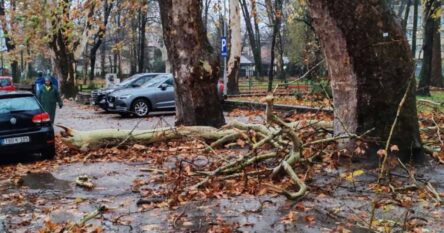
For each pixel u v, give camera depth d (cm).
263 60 8475
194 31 1327
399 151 855
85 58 5772
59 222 620
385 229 542
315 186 734
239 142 898
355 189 727
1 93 1077
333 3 843
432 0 2064
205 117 1349
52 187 831
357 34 842
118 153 1119
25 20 2806
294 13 3088
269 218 609
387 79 851
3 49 5028
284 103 1975
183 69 1337
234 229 570
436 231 544
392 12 859
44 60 6556
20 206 707
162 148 1151
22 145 1055
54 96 1609
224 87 2405
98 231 571
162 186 790
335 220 592
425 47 2905
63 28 2577
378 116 857
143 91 2173
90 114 2347
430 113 1270
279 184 741
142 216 632
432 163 880
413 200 661
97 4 2270
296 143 770
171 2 1333
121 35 5750
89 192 784
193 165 871
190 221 605
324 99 1179
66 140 1135
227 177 768
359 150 815
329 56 894
